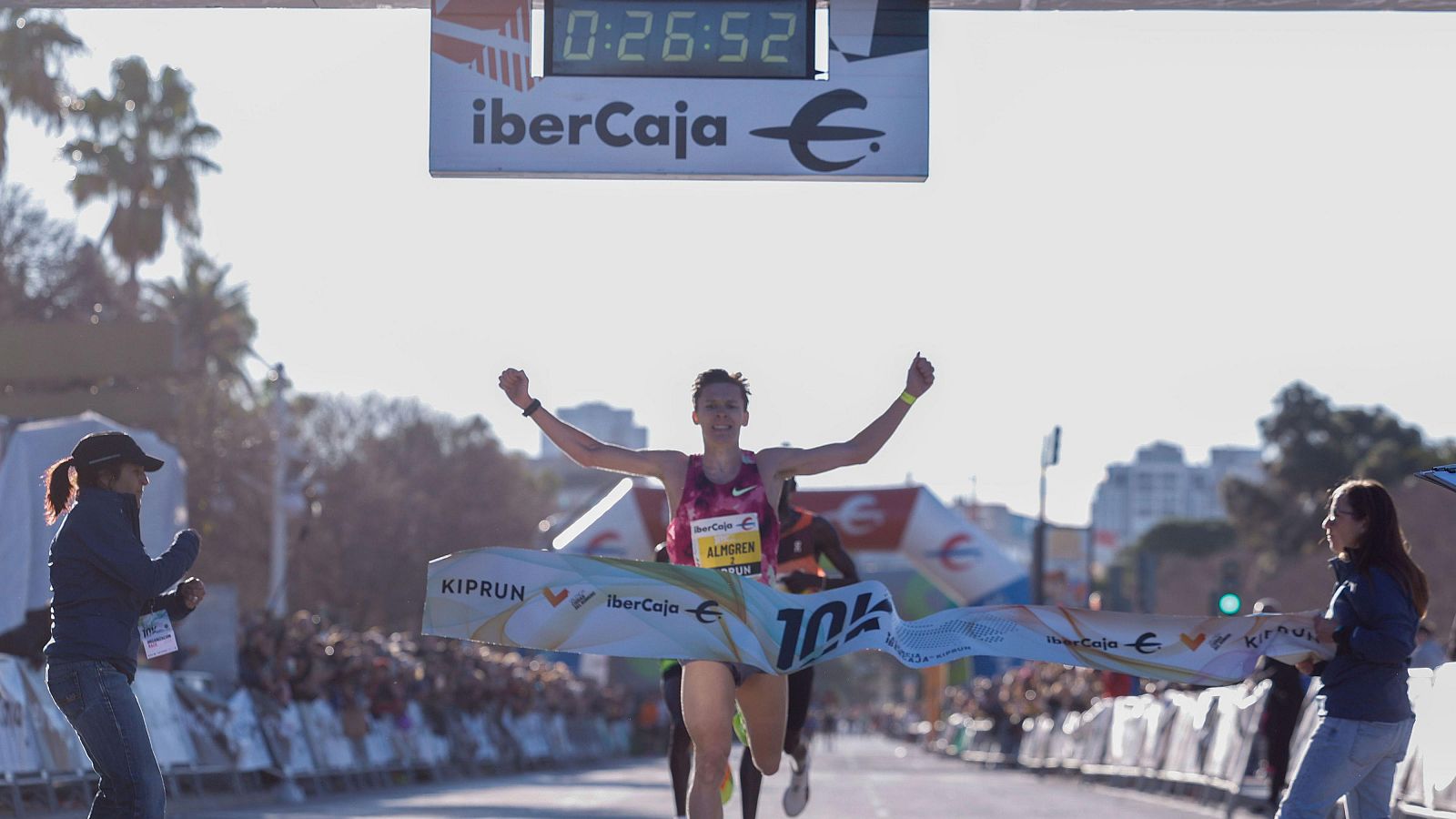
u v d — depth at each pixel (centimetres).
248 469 12025
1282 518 18275
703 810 1780
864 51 2477
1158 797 5441
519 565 1847
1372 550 1861
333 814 4078
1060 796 5434
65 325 5169
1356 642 1828
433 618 1841
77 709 1755
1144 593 8194
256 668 4972
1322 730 1859
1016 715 9306
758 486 1836
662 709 12988
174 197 10700
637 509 8375
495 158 2448
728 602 1828
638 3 2464
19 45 9231
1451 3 2567
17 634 3912
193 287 11919
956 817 4100
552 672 10081
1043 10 2569
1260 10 2603
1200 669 1900
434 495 16288
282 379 9462
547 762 8894
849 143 2466
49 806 3500
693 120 2458
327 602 14825
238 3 2514
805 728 2816
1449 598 14162
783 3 2473
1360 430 18400
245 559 12375
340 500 14988
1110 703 6706
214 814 3938
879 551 9019
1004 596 8912
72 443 3962
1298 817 1856
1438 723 2684
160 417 5225
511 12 2466
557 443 1845
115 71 10625
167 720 4188
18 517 3853
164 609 1870
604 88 2456
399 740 6238
